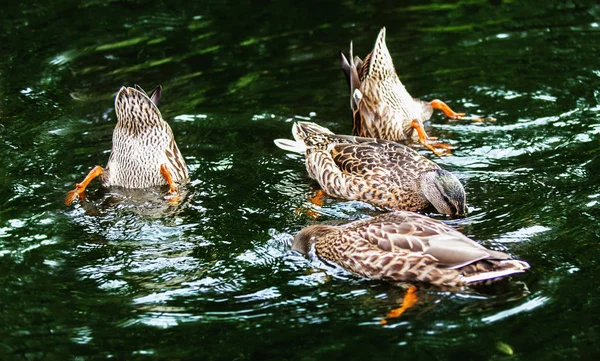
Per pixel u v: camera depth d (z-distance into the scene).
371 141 15.08
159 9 21.66
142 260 12.07
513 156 15.03
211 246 12.47
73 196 14.14
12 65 18.92
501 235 12.35
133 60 19.17
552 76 17.80
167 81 18.25
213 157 15.59
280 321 10.39
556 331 9.89
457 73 18.22
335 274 11.58
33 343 10.12
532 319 10.14
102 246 12.52
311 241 12.29
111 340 10.16
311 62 18.89
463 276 10.92
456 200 13.16
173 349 9.94
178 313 10.67
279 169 15.20
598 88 17.19
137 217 13.47
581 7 20.89
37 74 18.56
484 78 17.95
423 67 18.53
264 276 11.56
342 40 19.75
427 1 21.69
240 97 17.64
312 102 17.47
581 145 15.12
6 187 14.44
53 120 16.83
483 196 13.73
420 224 11.52
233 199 14.08
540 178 14.13
